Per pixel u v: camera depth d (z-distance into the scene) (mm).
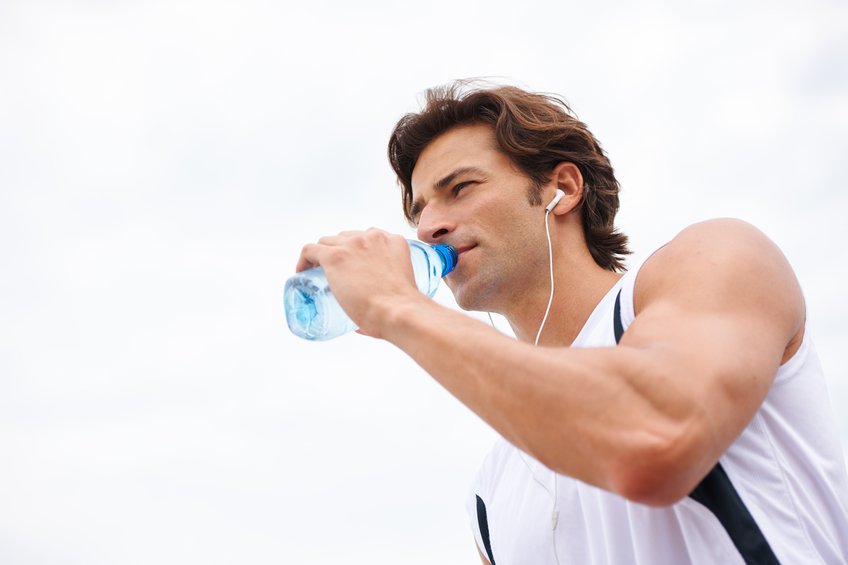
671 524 1465
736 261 1384
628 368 1149
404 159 2357
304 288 1631
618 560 1530
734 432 1171
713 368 1166
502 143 2047
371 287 1417
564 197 2068
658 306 1354
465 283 1978
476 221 1984
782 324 1354
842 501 1504
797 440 1440
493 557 1952
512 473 1892
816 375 1529
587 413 1129
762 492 1396
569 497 1663
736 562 1371
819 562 1369
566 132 2121
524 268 1992
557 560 1649
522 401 1168
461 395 1236
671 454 1086
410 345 1312
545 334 1993
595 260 2104
